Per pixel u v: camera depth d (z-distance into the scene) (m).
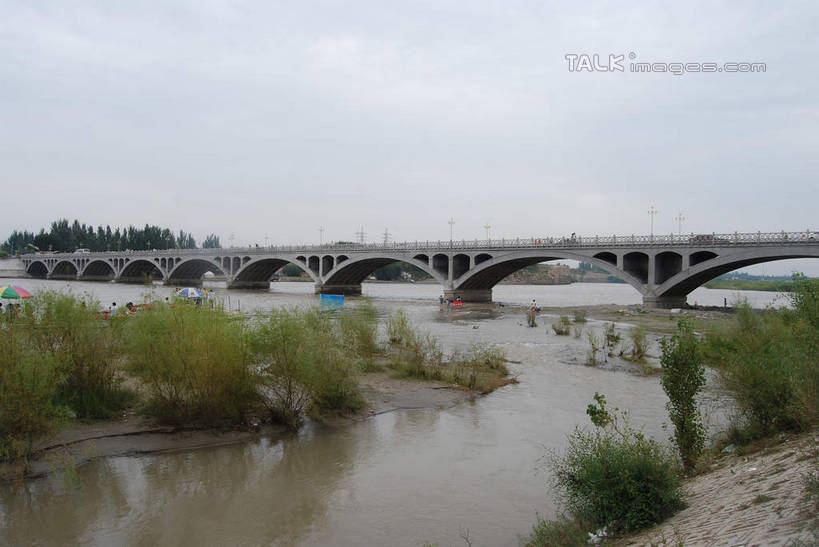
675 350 14.94
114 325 20.97
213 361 19.12
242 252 126.94
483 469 16.48
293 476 15.82
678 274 67.31
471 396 25.70
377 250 101.62
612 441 13.61
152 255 145.50
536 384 28.59
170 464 16.45
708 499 11.69
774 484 10.88
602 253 76.62
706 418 20.25
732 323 32.31
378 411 22.67
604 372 32.00
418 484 15.38
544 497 14.52
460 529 12.79
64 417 17.92
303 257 115.12
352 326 33.16
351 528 12.83
